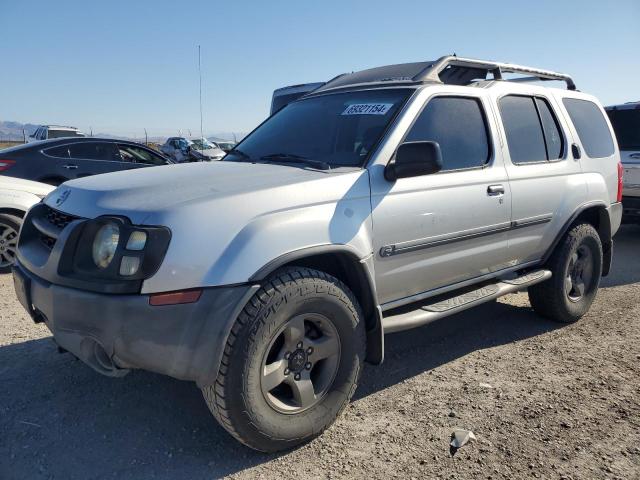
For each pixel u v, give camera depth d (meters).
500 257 4.20
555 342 4.53
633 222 9.14
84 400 3.43
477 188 3.84
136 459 2.84
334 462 2.83
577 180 4.81
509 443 2.99
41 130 25.67
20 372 3.79
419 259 3.53
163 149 28.19
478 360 4.16
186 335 2.54
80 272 2.68
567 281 4.86
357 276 3.17
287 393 3.02
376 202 3.23
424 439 3.04
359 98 3.92
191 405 3.40
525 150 4.42
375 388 3.69
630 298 5.80
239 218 2.70
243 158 3.93
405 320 3.44
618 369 3.96
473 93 4.07
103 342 2.57
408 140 3.51
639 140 8.91
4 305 5.21
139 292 2.50
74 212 2.92
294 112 4.28
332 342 3.03
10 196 6.26
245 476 2.71
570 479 2.68
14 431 3.07
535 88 4.73
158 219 2.57
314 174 3.12
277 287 2.73
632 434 3.09
